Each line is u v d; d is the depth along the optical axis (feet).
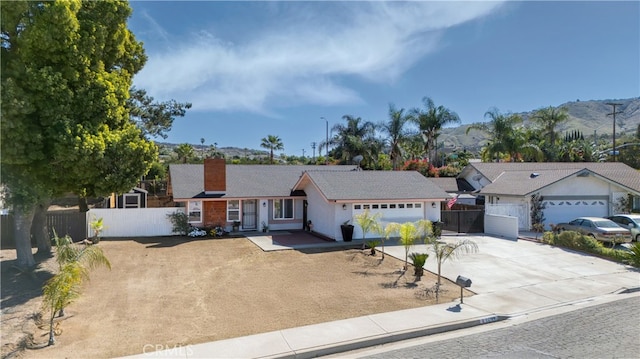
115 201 107.86
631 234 70.23
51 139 42.83
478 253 63.00
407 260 56.29
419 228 56.44
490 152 171.22
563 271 51.47
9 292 39.60
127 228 79.46
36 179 45.01
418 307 36.88
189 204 83.56
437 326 31.83
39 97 42.19
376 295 40.73
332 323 32.58
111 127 51.34
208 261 56.80
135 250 64.75
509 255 61.46
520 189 93.66
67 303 30.58
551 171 99.09
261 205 88.53
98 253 37.32
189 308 36.47
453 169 162.91
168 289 42.55
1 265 47.98
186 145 227.81
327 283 45.29
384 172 89.76
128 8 53.11
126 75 60.03
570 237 66.80
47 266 49.14
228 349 27.45
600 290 42.98
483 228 87.10
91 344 28.37
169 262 55.98
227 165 101.76
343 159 165.27
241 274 49.29
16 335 28.91
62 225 70.79
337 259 58.34
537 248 67.36
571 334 30.37
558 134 198.08
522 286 44.47
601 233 69.56
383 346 28.91
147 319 33.60
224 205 86.33
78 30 45.47
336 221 75.15
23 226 47.57
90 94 45.83
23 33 41.73
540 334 30.45
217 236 80.38
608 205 93.40
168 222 81.41
